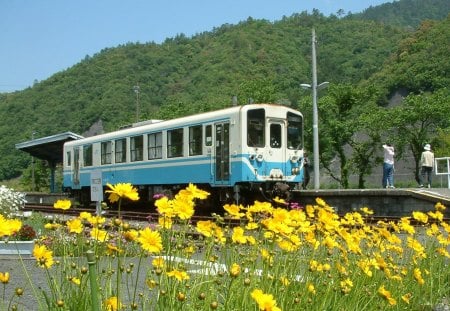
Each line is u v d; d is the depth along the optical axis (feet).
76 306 10.85
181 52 352.90
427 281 17.79
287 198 56.44
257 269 14.34
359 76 269.03
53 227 13.67
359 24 336.70
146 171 67.97
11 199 45.01
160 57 342.85
